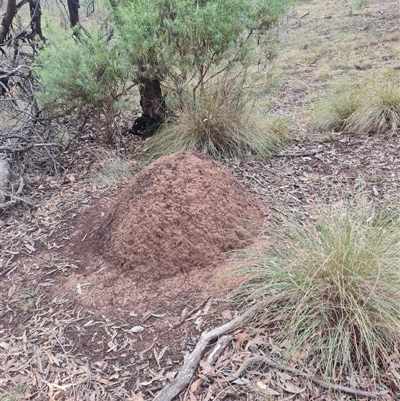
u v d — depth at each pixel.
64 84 5.09
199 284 3.19
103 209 4.29
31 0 7.34
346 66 9.45
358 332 2.57
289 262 2.89
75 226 4.15
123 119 6.71
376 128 5.73
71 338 2.96
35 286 3.49
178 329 2.87
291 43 11.53
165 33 4.85
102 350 2.83
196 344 2.73
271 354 2.56
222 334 2.71
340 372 2.41
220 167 3.94
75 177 5.16
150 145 5.54
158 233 3.39
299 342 2.54
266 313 2.77
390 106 5.83
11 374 2.77
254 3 5.15
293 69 9.86
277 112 7.27
